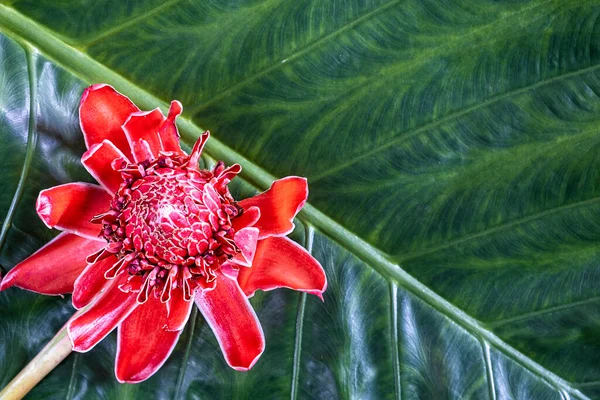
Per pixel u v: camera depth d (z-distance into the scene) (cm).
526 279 83
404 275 84
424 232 83
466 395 84
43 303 82
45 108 82
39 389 82
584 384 84
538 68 81
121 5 81
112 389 83
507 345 84
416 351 84
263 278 77
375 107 82
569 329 83
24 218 82
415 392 84
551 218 83
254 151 83
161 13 81
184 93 82
